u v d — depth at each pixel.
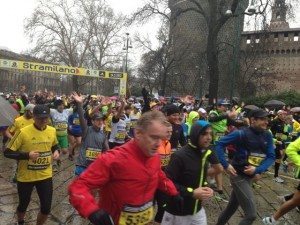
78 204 2.47
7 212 6.25
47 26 51.72
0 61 23.12
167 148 5.44
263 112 4.71
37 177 4.86
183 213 3.65
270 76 51.34
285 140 11.70
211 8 26.62
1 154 11.52
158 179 2.89
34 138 4.82
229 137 4.71
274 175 10.30
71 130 11.20
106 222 2.40
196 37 40.03
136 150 2.63
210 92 26.70
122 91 23.58
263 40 28.44
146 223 2.74
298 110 16.16
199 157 3.68
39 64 23.38
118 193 2.60
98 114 5.96
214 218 6.43
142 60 45.81
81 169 5.91
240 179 4.73
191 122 8.53
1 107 4.41
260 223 6.34
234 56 27.53
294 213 7.05
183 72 44.44
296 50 69.88
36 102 13.99
